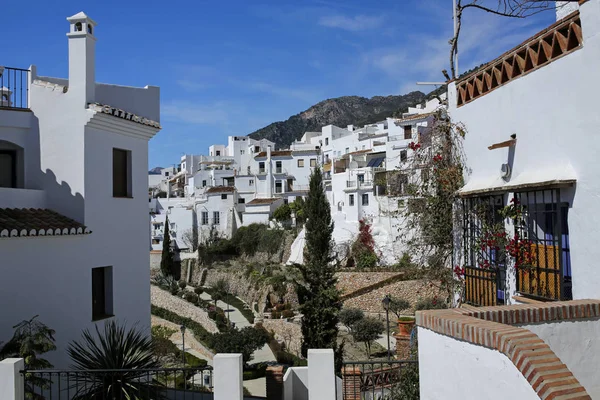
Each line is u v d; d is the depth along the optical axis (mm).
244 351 29172
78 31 13023
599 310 6137
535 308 5953
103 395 9234
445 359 5488
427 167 11328
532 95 7992
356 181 53844
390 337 32219
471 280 9906
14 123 12891
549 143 7590
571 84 7102
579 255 6957
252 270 56375
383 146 67500
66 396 11891
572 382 4090
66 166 12914
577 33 7031
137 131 14586
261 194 80750
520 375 4285
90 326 12781
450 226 10945
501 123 8914
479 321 5234
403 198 13562
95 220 13109
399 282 38844
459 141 10609
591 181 6727
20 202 12344
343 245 49719
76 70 12977
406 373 10086
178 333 40219
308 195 26359
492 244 9070
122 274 14070
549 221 7719
